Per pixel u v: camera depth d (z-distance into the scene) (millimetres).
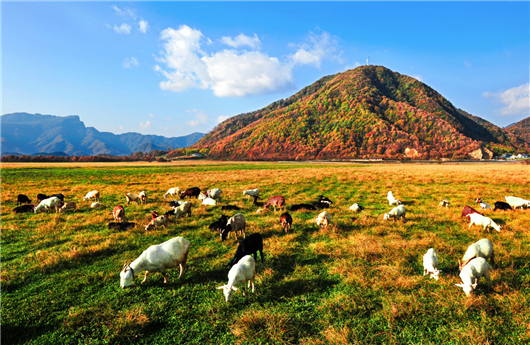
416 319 4617
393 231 9688
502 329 4312
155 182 26844
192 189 18203
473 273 5410
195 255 7754
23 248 8430
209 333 4461
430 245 8047
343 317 4758
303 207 14086
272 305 5227
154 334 4469
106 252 8000
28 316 4918
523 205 13086
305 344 4094
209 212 13453
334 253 7551
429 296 5301
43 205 13469
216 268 6816
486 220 9492
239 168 53344
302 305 5172
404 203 15531
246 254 6672
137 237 9375
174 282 6219
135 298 5531
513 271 6129
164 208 14383
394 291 5484
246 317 4645
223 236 9000
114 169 48781
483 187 20109
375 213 13148
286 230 9914
